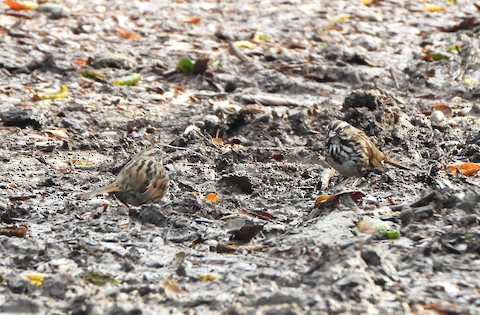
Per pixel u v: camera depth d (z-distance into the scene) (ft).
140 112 59.57
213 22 84.12
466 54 75.20
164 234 34.53
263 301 26.94
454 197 35.17
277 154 49.24
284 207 38.88
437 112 57.21
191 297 27.89
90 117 57.62
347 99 54.90
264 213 37.37
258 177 44.09
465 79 70.64
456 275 29.30
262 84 68.28
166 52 75.15
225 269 30.60
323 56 75.92
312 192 42.04
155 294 28.04
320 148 49.90
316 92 67.21
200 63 68.74
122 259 31.78
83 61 70.28
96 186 43.37
